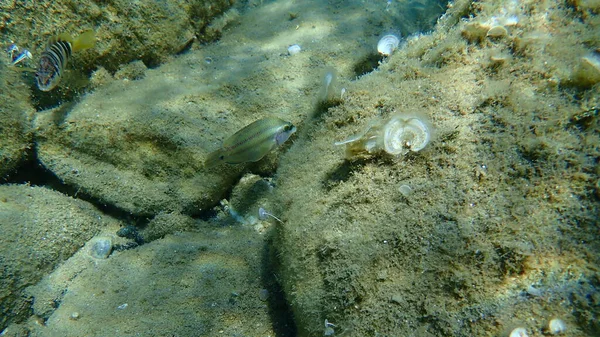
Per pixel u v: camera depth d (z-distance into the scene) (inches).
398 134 12.2
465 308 10.1
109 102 19.3
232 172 19.6
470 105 12.2
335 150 14.0
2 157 17.7
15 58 18.0
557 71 11.9
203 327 15.5
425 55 14.7
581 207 10.1
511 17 13.7
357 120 14.0
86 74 19.9
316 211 13.1
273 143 16.3
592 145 10.6
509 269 10.1
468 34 13.8
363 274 11.4
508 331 9.5
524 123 11.3
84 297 16.4
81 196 19.2
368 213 12.0
